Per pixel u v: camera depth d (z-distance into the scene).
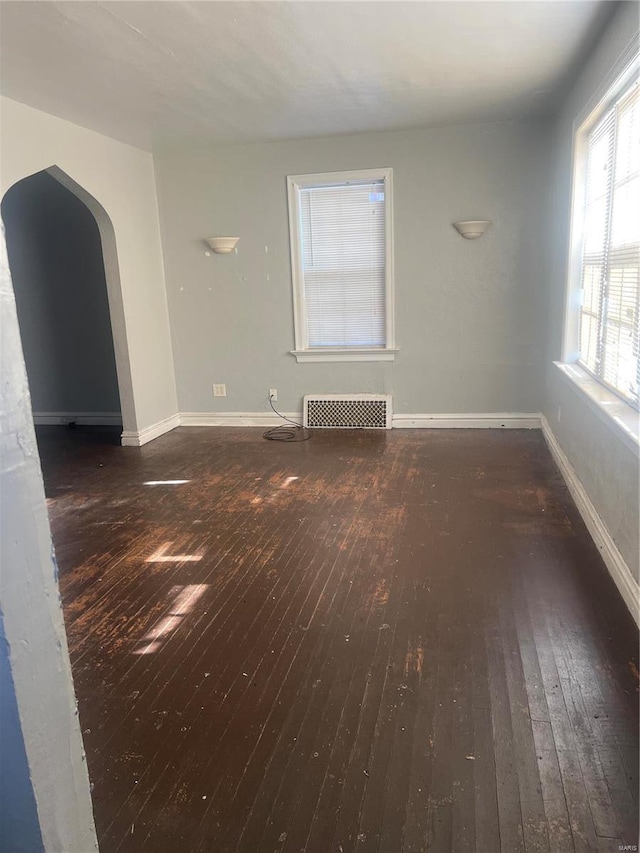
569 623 2.35
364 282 5.45
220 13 2.66
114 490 4.15
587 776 1.64
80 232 5.79
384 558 2.97
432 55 3.30
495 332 5.27
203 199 5.47
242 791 1.64
